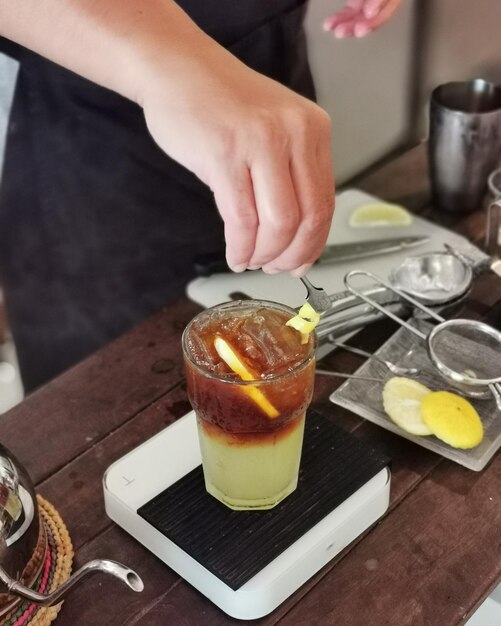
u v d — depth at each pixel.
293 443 0.79
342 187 1.48
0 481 0.73
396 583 0.78
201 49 0.83
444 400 0.92
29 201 1.47
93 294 1.60
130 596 0.78
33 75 1.34
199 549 0.77
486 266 1.17
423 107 1.77
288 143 0.77
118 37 0.82
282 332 0.80
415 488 0.88
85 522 0.85
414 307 1.08
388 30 1.66
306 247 0.80
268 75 1.38
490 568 0.79
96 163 1.45
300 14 1.37
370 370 1.01
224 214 0.77
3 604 0.71
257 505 0.81
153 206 1.50
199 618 0.76
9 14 0.85
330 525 0.80
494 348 1.01
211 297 1.17
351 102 1.69
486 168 1.31
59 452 0.93
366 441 0.93
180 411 0.98
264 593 0.74
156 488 0.85
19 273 1.54
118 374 1.04
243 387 0.73
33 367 1.65
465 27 1.74
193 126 0.77
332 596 0.77
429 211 1.37
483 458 0.89
